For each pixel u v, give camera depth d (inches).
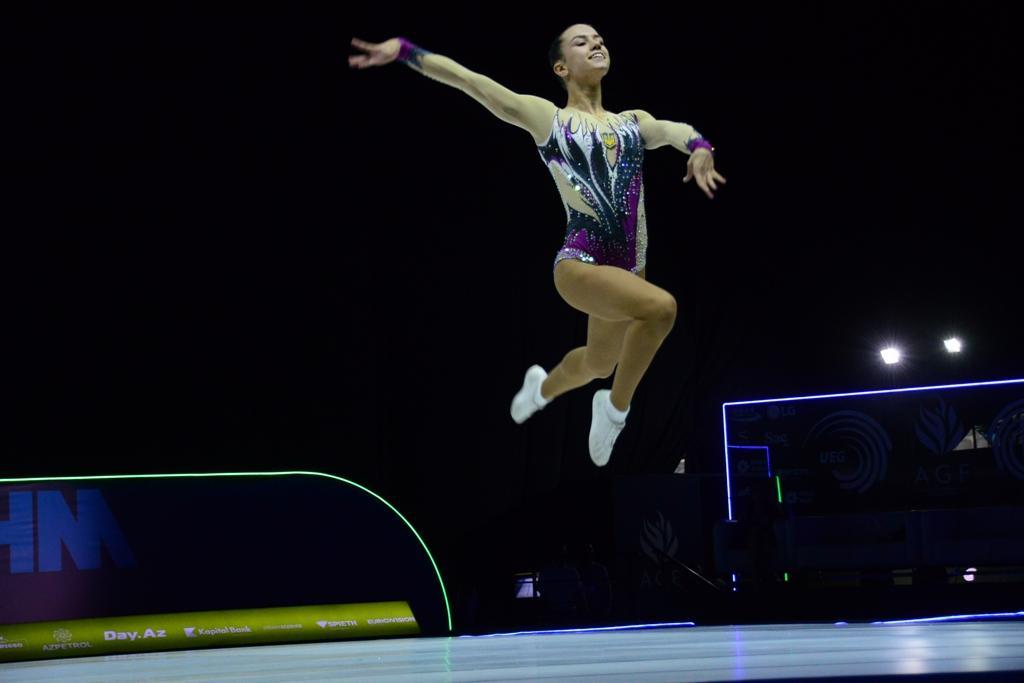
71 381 1063.0
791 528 1296.8
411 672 493.4
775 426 1557.6
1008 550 1178.6
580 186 460.1
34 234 1038.4
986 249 1523.1
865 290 1549.0
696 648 609.3
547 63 1249.4
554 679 408.5
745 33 1331.2
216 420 1125.7
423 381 1237.1
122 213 1073.5
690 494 1398.9
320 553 1056.2
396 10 1170.0
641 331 419.5
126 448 1089.4
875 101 1400.1
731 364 1518.2
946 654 477.1
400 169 1199.6
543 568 1207.6
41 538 944.3
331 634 1029.8
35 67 1018.7
